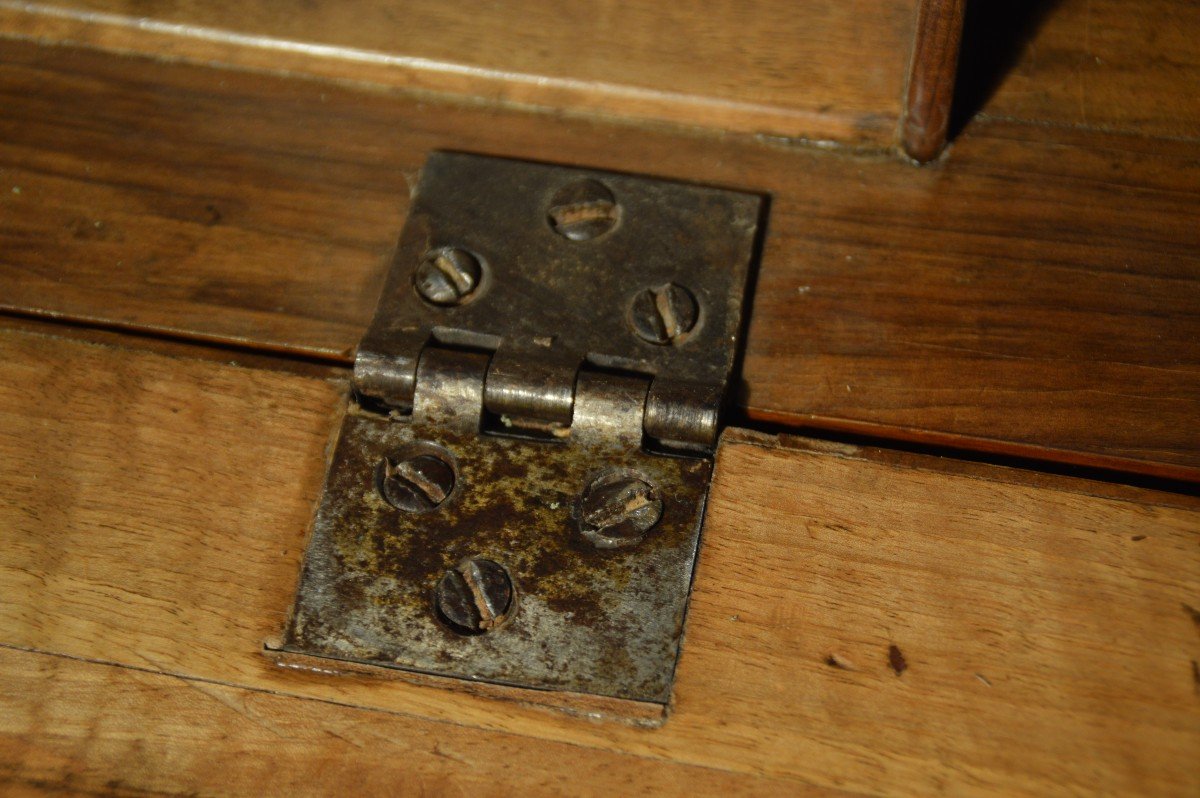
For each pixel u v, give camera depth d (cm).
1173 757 39
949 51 41
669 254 42
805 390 41
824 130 42
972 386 41
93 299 42
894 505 40
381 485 40
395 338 41
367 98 43
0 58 44
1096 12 43
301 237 42
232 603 40
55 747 40
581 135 43
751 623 40
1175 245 42
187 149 43
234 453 41
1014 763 39
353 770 39
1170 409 40
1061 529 40
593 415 40
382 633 40
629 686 39
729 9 42
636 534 40
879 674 39
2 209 43
